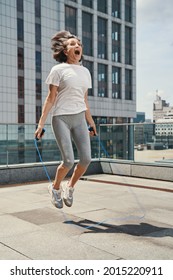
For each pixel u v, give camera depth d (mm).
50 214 4750
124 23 58844
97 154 9781
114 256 3135
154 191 6781
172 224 4277
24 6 46375
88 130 4539
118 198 6008
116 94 57562
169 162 8180
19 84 46188
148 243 3520
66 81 4031
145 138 8648
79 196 6184
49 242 3529
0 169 7629
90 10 53062
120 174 9094
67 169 4152
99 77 54406
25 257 3098
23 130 8539
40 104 48594
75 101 4105
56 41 4320
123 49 58625
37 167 8305
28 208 5141
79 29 51750
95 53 53531
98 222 4340
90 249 3320
